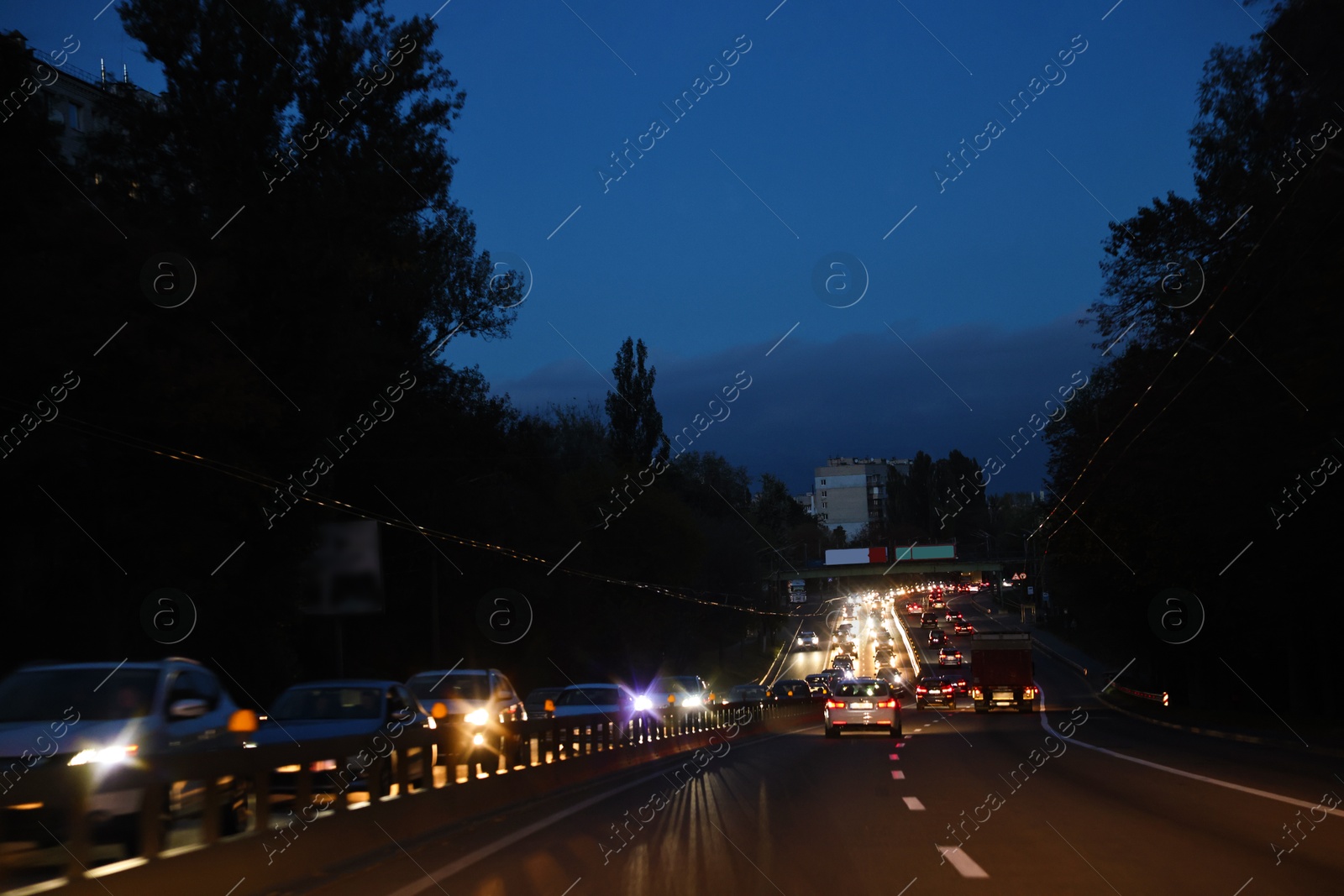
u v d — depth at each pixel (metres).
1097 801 15.19
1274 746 27.95
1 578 29.41
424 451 51.12
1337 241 25.19
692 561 78.44
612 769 22.64
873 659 119.00
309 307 36.41
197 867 8.47
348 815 11.12
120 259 27.50
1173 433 36.66
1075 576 64.44
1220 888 9.09
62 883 7.18
